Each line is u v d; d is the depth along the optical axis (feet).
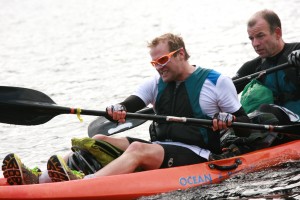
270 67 77.15
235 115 66.03
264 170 68.39
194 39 172.24
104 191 60.54
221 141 72.18
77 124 102.58
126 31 213.87
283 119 72.08
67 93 127.24
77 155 65.26
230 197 62.49
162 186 62.90
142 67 146.10
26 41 217.56
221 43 159.43
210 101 65.77
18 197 57.72
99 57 167.53
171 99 67.10
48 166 61.46
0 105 64.80
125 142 66.44
